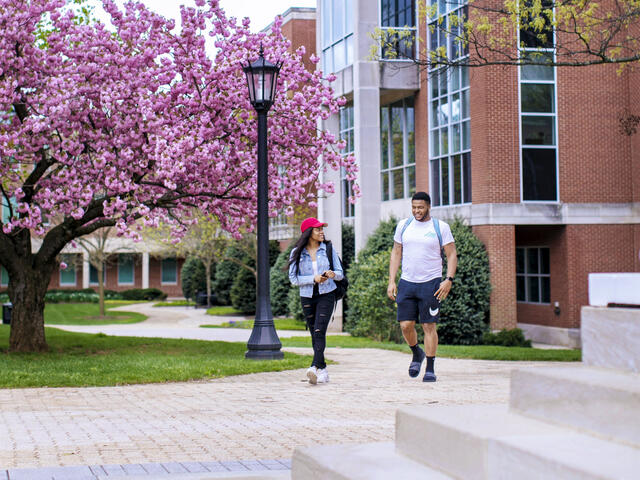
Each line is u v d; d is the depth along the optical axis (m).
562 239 23.75
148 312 43.38
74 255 46.97
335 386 9.08
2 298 49.03
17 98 13.57
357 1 26.45
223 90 14.57
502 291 23.17
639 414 2.57
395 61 26.59
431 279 8.74
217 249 42.38
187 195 14.83
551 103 23.58
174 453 5.28
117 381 10.09
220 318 38.12
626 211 23.77
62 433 6.12
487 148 23.25
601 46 13.54
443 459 3.04
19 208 13.66
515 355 15.05
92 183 14.16
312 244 9.39
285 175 15.88
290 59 15.46
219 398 8.30
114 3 14.43
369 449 3.61
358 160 26.56
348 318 25.94
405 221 8.83
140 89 13.99
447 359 14.06
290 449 5.36
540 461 2.48
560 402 2.97
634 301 3.21
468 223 24.03
